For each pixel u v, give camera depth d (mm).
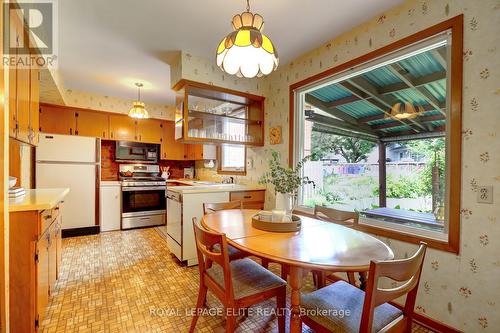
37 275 1483
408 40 1848
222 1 1878
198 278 2389
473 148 1518
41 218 1550
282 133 3068
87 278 2355
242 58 1692
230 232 1531
